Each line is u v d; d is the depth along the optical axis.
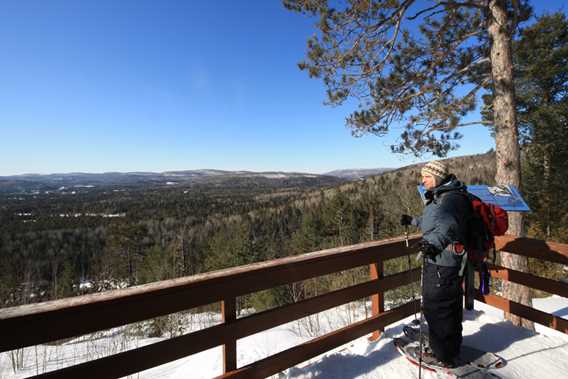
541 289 2.72
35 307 1.40
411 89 5.12
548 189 11.64
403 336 2.67
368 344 2.66
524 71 8.88
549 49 9.44
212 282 1.88
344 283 8.26
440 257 2.16
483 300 3.20
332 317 4.96
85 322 1.49
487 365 2.23
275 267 2.13
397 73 5.01
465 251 2.11
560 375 2.19
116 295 1.56
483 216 2.21
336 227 28.97
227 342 1.99
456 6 4.34
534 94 10.89
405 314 2.89
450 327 2.18
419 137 5.07
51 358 4.87
